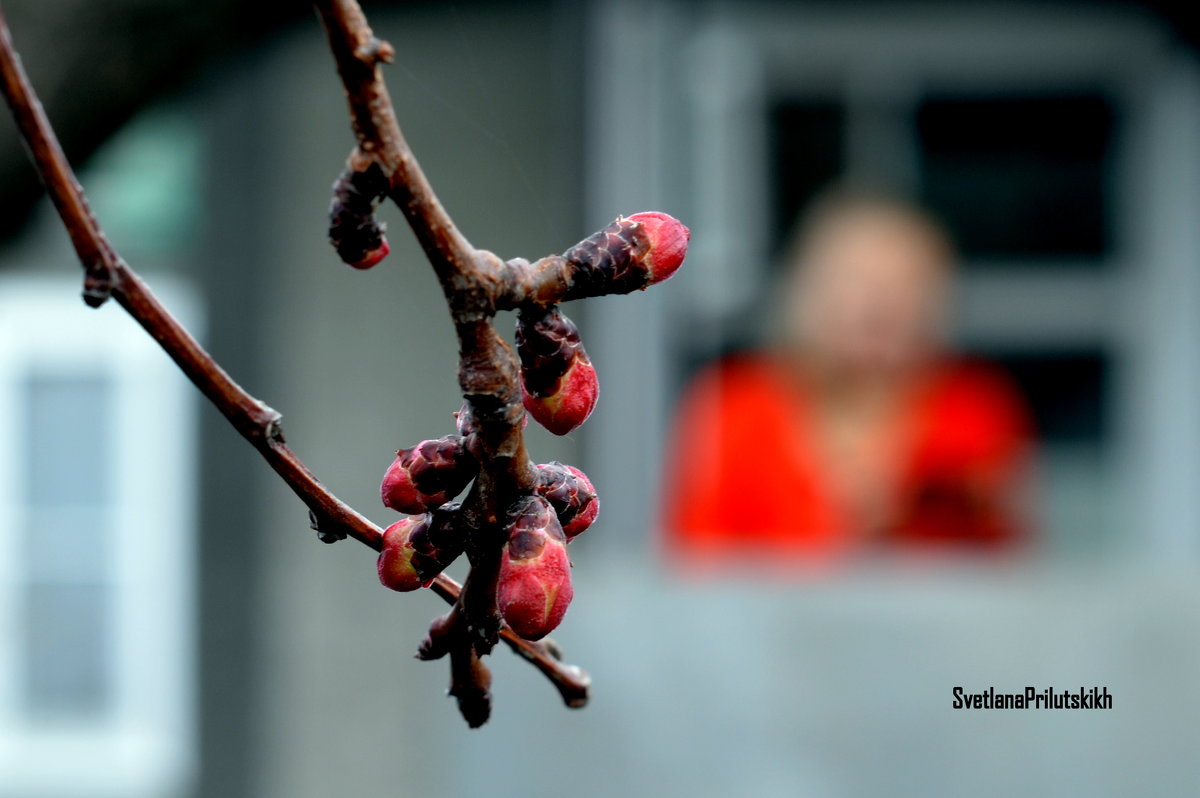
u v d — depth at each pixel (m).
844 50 5.95
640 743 5.47
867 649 5.39
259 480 6.21
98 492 7.59
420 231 1.00
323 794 6.09
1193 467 5.88
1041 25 5.91
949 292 5.97
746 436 5.62
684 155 5.91
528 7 5.90
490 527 1.11
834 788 5.36
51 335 7.46
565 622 5.50
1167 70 5.88
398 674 6.10
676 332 5.86
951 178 5.98
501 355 1.05
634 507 5.77
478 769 5.59
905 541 5.57
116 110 3.01
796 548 5.55
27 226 3.22
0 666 7.53
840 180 5.92
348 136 6.07
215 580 6.20
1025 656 5.32
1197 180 5.85
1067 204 5.95
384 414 6.09
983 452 5.61
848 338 5.55
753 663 5.44
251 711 6.13
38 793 7.52
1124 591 5.32
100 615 7.62
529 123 5.91
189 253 6.58
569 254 1.09
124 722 7.55
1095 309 5.96
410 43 5.84
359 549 6.16
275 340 6.09
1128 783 5.23
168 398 7.51
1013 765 5.27
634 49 5.88
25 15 2.83
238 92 6.04
